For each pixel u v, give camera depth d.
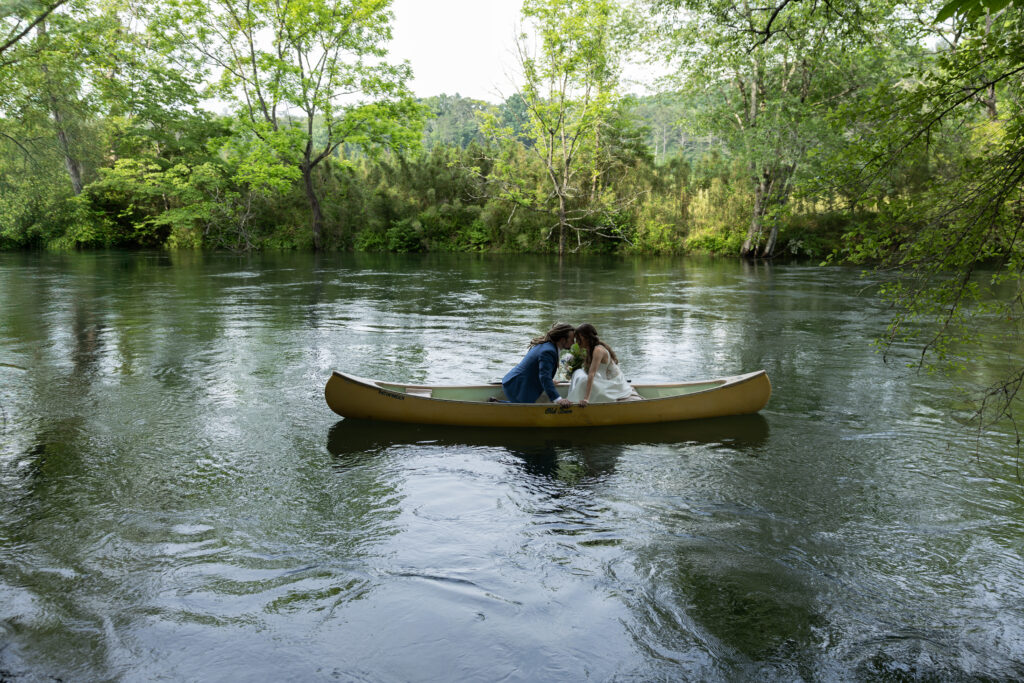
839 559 3.97
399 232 35.28
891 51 21.22
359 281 20.12
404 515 4.54
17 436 6.12
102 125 32.53
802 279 21.38
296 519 4.46
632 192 35.06
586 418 6.29
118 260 27.66
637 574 3.79
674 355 9.88
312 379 8.26
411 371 8.67
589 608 3.45
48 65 19.58
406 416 6.35
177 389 7.78
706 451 5.80
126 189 33.06
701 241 32.81
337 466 5.43
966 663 3.03
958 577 3.77
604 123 33.09
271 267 24.77
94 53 20.95
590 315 13.73
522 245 34.88
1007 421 6.65
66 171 31.72
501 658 3.05
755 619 3.36
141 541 4.13
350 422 6.54
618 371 6.60
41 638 3.16
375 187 38.03
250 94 31.50
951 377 8.44
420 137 33.62
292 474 5.26
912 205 4.02
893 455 5.72
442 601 3.50
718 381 6.93
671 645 3.14
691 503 4.76
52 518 4.44
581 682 2.89
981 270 17.97
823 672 2.96
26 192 22.62
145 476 5.20
